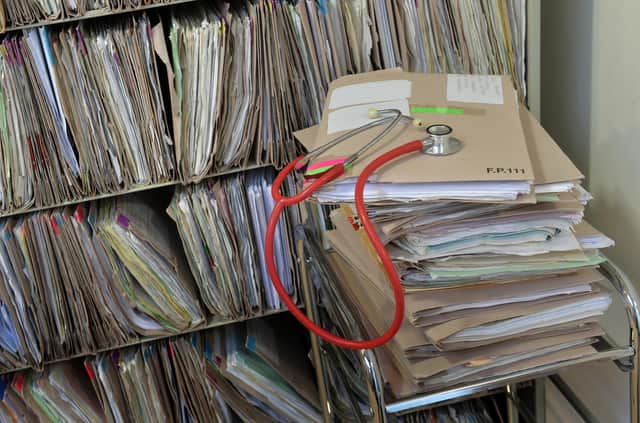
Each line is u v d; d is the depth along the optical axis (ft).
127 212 5.11
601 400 5.09
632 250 4.60
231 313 5.40
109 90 4.66
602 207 4.94
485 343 3.55
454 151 3.43
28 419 5.44
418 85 4.04
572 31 4.97
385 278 3.63
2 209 4.84
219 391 5.46
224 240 5.14
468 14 4.77
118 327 5.31
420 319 3.49
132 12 4.99
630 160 4.50
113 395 5.40
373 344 3.36
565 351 3.66
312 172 3.43
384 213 3.38
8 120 4.65
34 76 4.57
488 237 3.47
